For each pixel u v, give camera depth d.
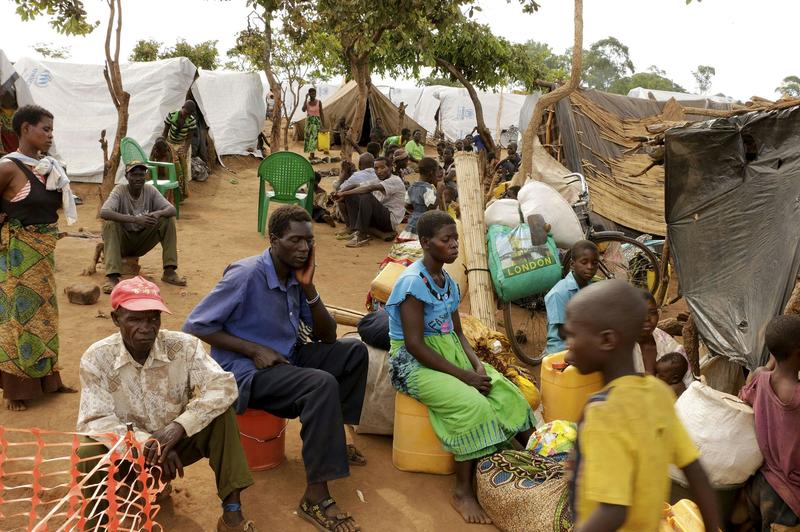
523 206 6.11
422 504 3.84
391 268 5.12
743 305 4.32
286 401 3.67
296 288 3.99
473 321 4.75
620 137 11.21
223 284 3.79
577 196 7.34
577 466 2.02
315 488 3.57
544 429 3.90
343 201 10.03
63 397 4.75
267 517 3.62
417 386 3.93
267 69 17.25
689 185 5.14
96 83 12.88
